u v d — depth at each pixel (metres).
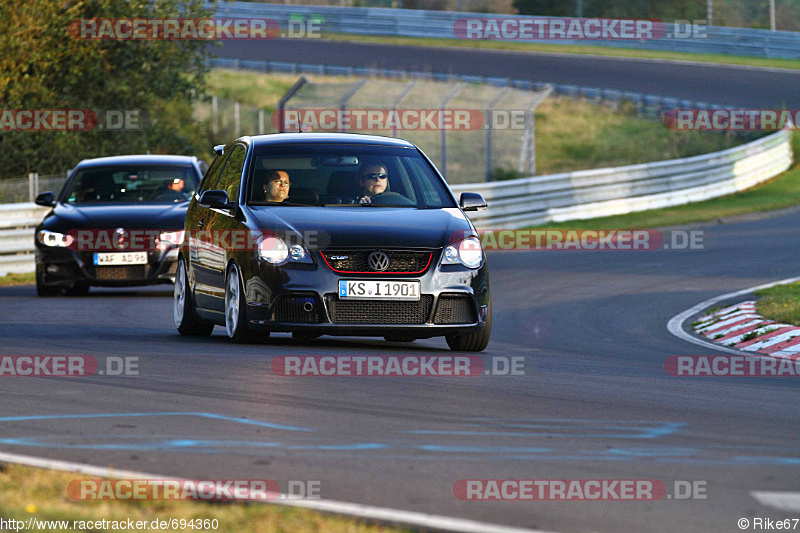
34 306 45.44
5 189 74.44
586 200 92.38
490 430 19.94
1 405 21.77
